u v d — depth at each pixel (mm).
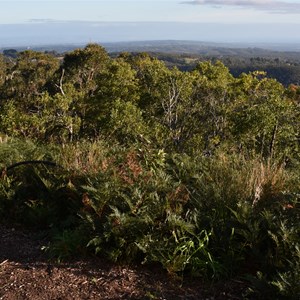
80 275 3379
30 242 4031
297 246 3119
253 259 3439
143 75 30016
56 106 23906
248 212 3646
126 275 3375
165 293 3137
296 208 3723
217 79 30422
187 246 3480
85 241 3678
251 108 18062
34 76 47750
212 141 22016
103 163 4762
